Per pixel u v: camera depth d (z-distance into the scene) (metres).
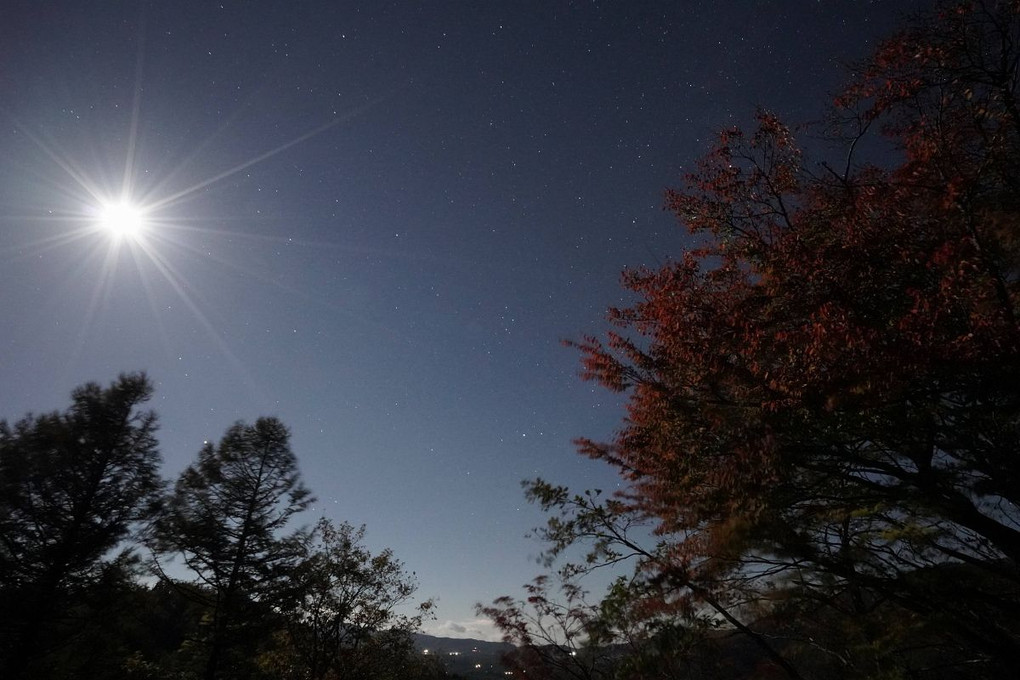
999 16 5.43
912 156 5.89
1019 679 5.27
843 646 6.05
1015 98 5.40
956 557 6.21
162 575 21.80
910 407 5.73
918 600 5.75
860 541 6.56
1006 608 5.65
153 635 26.55
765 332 5.78
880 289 5.55
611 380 7.04
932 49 5.56
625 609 6.79
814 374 5.22
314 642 18.30
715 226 6.78
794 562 6.32
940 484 5.98
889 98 5.85
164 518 22.47
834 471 6.15
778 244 6.07
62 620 19.14
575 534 7.66
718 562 6.64
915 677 5.69
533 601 8.40
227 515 24.00
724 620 6.53
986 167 5.52
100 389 21.98
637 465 7.39
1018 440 5.54
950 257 4.97
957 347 4.68
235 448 24.77
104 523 20.62
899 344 4.83
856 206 5.87
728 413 6.14
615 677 6.77
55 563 18.94
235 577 22.25
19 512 19.89
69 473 20.52
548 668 7.92
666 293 6.71
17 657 17.72
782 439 5.77
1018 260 5.31
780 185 6.58
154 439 22.45
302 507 25.02
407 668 21.11
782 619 6.39
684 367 6.40
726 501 6.04
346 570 18.89
